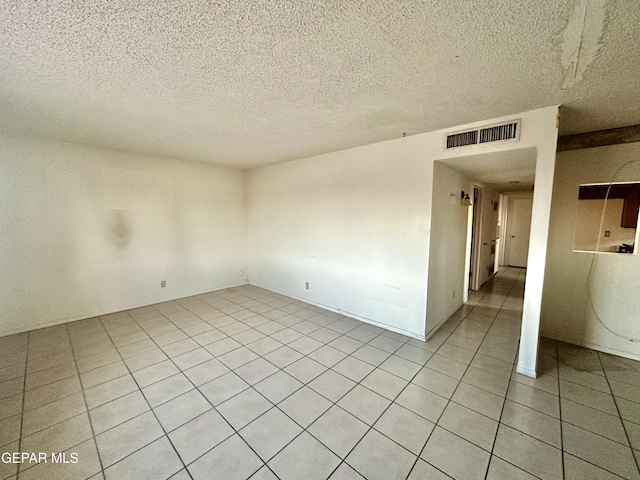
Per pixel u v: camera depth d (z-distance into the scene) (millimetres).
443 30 1363
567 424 1920
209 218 5047
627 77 1764
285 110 2430
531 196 7531
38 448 1700
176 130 3006
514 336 3320
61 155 3498
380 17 1274
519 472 1562
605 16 1231
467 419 1962
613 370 2594
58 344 3039
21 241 3289
